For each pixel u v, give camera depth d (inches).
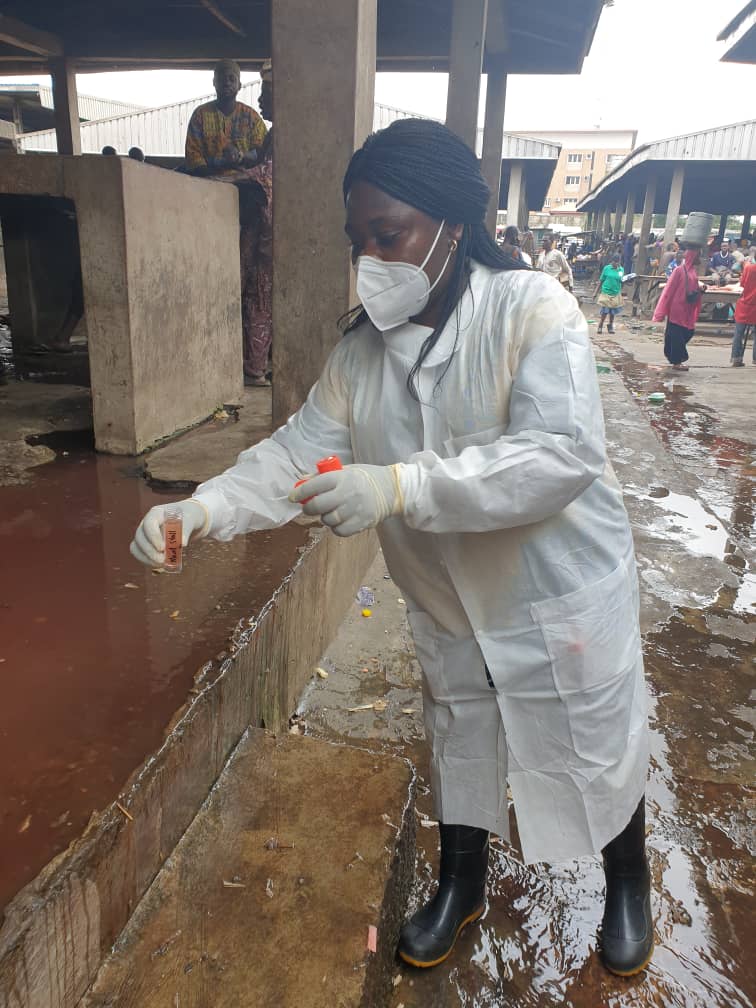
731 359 476.7
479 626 66.2
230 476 67.1
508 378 57.8
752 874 90.5
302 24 133.9
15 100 856.3
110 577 109.5
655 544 188.7
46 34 435.2
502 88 438.6
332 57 134.2
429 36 401.4
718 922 83.9
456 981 76.0
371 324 67.9
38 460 162.4
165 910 67.5
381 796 82.6
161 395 177.5
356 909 68.6
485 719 70.1
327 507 51.5
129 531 126.5
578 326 56.3
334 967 63.1
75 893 56.9
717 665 136.2
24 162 156.4
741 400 372.2
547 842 69.0
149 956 63.2
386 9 394.0
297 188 141.1
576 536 62.1
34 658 87.5
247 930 66.0
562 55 428.5
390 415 64.1
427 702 76.2
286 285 145.9
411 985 75.2
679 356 454.6
